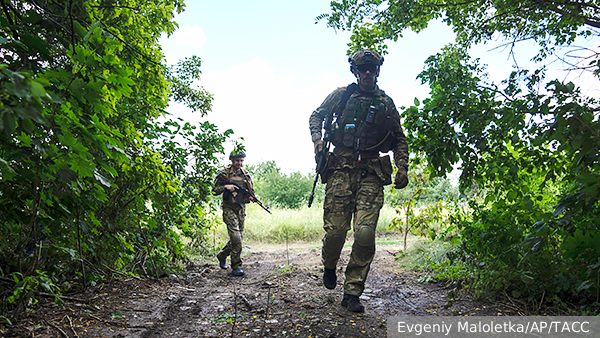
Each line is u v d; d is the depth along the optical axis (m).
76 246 2.99
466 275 3.28
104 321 2.49
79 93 1.63
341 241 3.02
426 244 5.05
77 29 1.96
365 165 3.02
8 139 1.67
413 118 3.18
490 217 3.09
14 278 2.23
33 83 1.06
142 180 3.48
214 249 6.62
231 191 5.17
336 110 3.20
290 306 2.99
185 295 3.45
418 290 3.48
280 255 6.79
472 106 2.85
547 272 2.84
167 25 3.70
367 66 3.09
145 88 3.47
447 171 3.18
